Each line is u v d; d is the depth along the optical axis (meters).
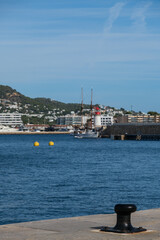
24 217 34.97
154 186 53.59
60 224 14.71
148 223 14.84
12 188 52.81
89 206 39.47
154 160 104.69
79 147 189.62
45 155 130.62
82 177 65.25
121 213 13.47
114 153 139.12
